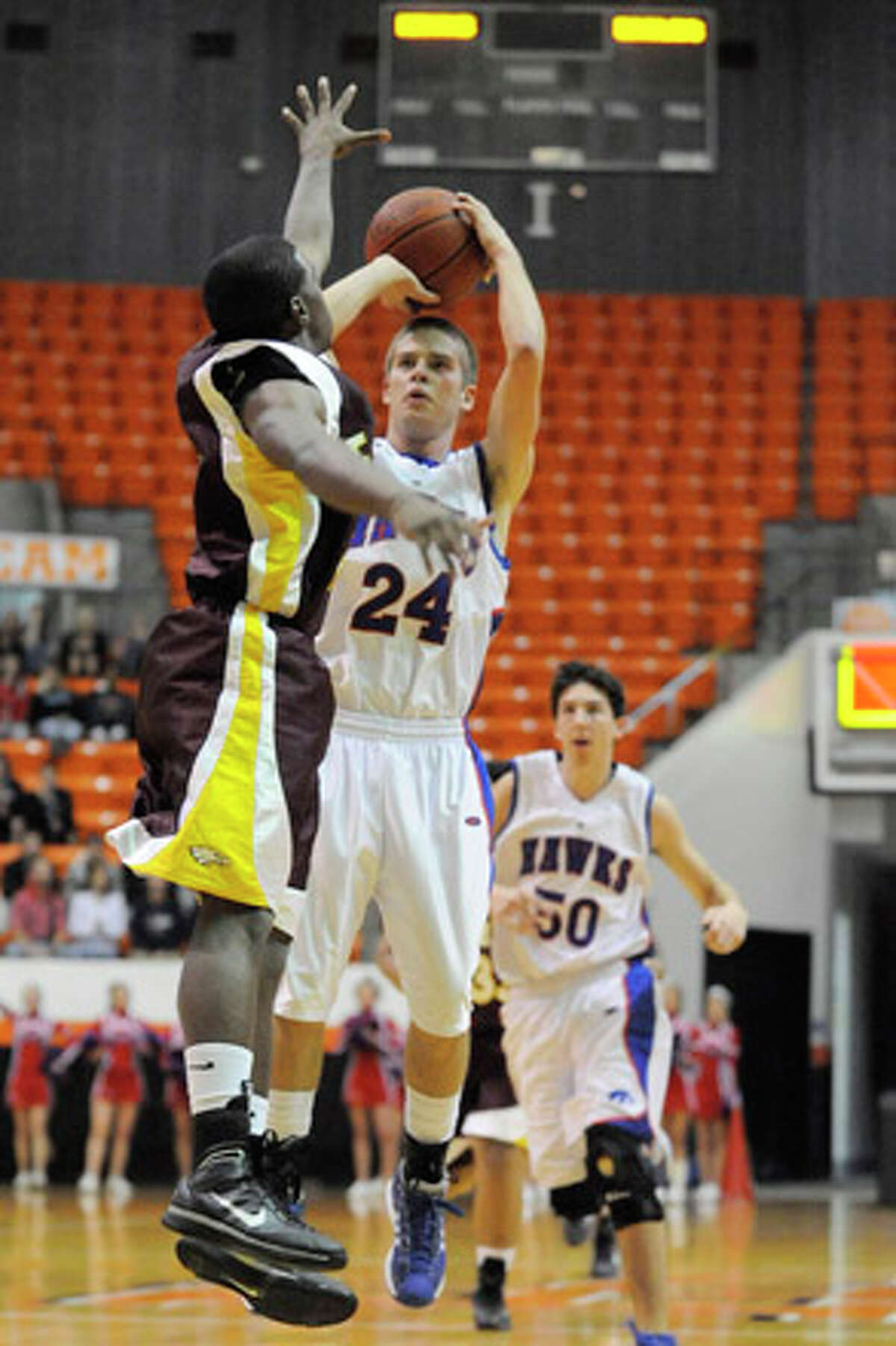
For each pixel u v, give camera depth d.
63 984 26.81
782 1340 12.49
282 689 5.79
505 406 7.45
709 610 33.16
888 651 27.83
